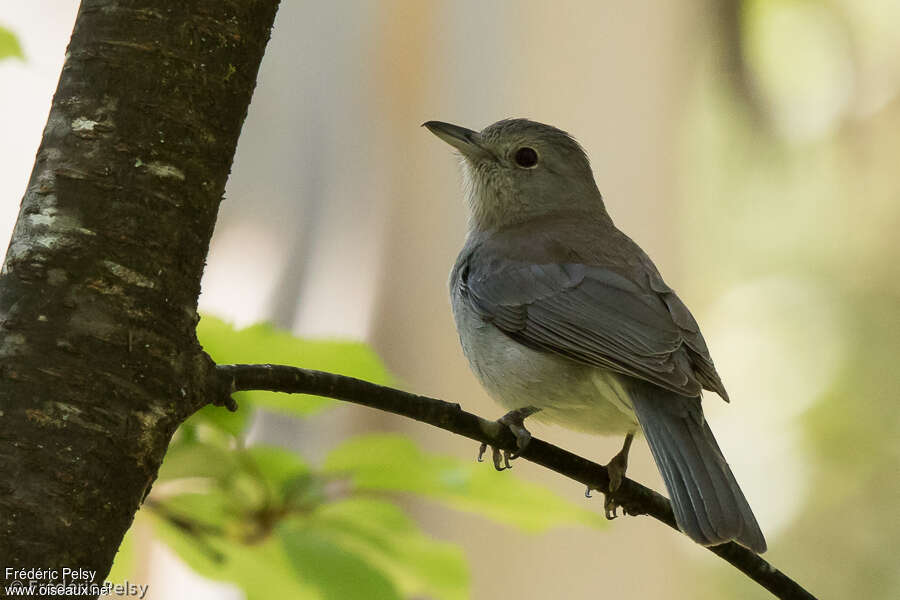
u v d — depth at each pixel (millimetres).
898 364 20109
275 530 5715
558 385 8344
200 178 4570
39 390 4230
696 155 19203
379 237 14781
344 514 5965
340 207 15031
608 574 13414
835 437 19688
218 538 5848
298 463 5859
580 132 15125
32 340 4277
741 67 18047
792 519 19266
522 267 8891
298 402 6031
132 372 4359
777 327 20438
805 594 6664
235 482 5875
